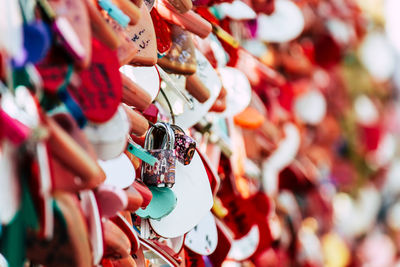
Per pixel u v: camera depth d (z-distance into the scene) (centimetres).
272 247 884
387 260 1623
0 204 271
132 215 481
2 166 270
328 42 1204
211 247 546
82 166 291
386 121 1755
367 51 1634
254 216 682
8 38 264
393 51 1802
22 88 283
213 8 681
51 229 285
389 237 1734
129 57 366
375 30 1675
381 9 1686
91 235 324
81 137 304
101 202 349
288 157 916
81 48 295
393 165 1834
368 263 1581
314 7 1173
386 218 1753
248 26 787
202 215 492
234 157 675
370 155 1620
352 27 1392
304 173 977
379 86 1756
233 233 669
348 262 1388
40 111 281
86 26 308
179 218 485
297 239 956
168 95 520
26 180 284
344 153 1500
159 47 479
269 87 858
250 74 797
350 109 1499
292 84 1077
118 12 359
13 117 283
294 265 960
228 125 677
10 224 290
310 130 1246
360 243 1585
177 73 500
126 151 441
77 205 306
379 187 1727
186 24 486
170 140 462
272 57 1014
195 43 588
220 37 645
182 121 533
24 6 280
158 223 478
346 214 1445
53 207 296
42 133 270
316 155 1241
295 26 847
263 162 879
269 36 843
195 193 493
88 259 308
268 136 854
